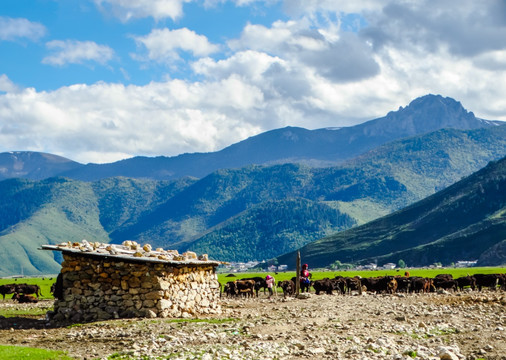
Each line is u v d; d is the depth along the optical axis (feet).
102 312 105.40
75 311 106.42
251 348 73.15
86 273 107.45
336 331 91.30
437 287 212.43
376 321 104.42
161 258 108.99
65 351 71.00
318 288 189.98
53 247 108.17
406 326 97.09
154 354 69.87
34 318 114.73
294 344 77.77
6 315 124.26
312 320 104.27
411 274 526.57
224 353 69.31
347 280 201.57
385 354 72.33
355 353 71.87
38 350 68.85
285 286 190.70
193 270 117.70
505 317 110.11
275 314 115.44
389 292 195.62
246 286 187.21
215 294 125.70
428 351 74.64
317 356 70.03
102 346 76.74
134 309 105.19
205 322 99.55
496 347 79.92
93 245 115.34
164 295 106.22
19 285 203.00
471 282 209.36
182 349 72.90
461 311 120.88
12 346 70.90
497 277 212.43
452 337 88.12
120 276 106.42
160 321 99.14
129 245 124.47
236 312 121.39
